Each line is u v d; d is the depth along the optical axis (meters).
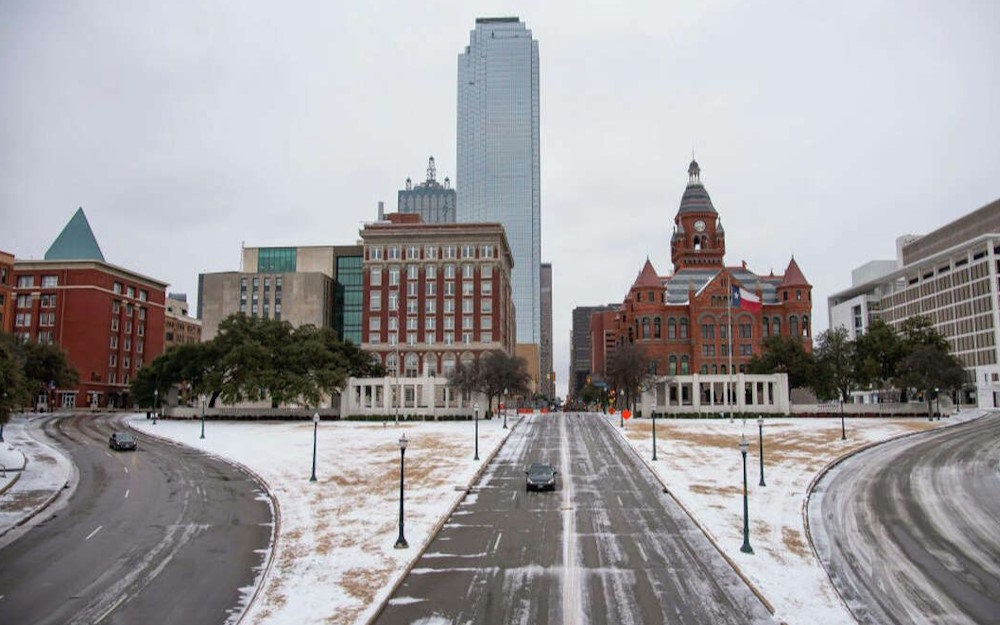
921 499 41.75
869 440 68.00
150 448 67.81
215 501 41.50
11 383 53.47
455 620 22.56
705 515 37.22
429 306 143.00
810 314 144.50
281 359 104.44
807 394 124.00
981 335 142.00
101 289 139.38
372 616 22.70
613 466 54.66
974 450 60.25
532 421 99.00
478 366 106.81
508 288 168.12
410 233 145.00
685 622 22.34
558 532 33.81
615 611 23.23
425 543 31.69
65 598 24.47
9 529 34.44
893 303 180.38
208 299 164.50
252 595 24.84
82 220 147.62
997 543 32.59
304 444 68.69
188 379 108.75
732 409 96.50
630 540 32.28
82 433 81.25
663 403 113.94
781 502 40.69
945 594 25.92
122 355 145.38
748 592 25.28
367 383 106.00
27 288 136.88
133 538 32.72
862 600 25.20
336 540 32.31
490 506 40.19
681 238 169.50
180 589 25.47
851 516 37.66
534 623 22.23
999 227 152.25
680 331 144.38
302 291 162.75
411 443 68.56
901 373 95.94
